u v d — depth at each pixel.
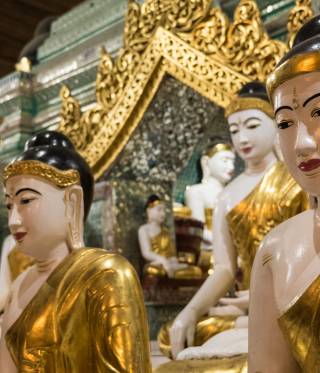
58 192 2.69
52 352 2.41
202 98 4.97
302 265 1.71
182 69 4.76
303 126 1.67
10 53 9.88
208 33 4.62
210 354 3.05
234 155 6.05
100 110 5.40
